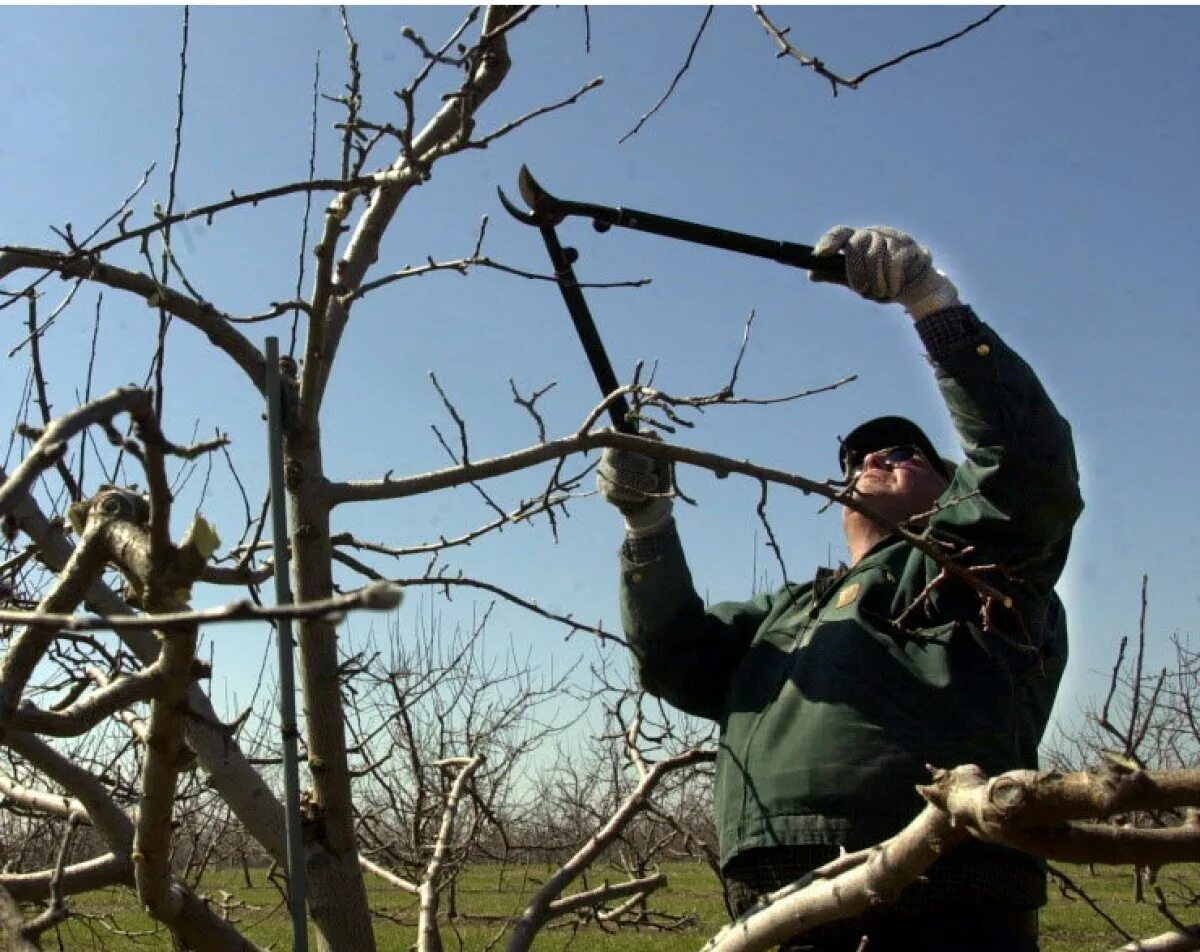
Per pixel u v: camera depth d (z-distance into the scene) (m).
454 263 2.27
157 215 2.11
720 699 2.88
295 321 2.29
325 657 2.09
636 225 2.30
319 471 2.11
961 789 1.50
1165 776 1.29
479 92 2.38
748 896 2.43
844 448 3.01
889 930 2.25
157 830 1.69
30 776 3.11
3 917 1.50
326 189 2.05
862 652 2.40
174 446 1.27
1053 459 2.32
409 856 3.57
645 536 2.81
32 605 2.42
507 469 2.19
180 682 1.47
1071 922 8.66
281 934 7.38
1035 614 2.46
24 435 1.33
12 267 2.04
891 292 2.33
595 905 2.79
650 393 2.30
